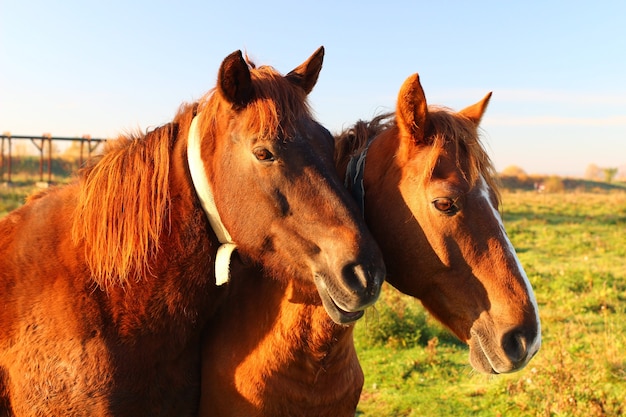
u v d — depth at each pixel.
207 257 2.40
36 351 2.24
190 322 2.43
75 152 36.62
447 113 2.33
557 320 7.21
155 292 2.34
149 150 2.45
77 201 2.49
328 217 2.09
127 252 2.32
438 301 2.29
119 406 2.27
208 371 2.52
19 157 35.22
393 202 2.29
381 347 6.52
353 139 2.61
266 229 2.19
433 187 2.16
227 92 2.19
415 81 2.19
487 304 2.13
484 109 2.54
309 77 2.49
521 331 2.07
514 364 2.07
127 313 2.31
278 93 2.22
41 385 2.23
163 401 2.43
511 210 22.33
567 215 20.84
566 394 4.57
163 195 2.36
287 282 2.29
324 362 2.38
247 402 2.38
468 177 2.18
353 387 2.60
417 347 6.47
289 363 2.35
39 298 2.31
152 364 2.36
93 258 2.33
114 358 2.26
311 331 2.33
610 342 5.96
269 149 2.12
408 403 5.11
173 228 2.38
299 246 2.14
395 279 2.36
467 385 5.45
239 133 2.19
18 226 2.53
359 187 2.38
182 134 2.47
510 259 2.15
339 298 2.04
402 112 2.24
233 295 2.56
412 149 2.27
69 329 2.25
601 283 8.88
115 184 2.40
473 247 2.16
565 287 8.64
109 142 2.62
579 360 5.54
